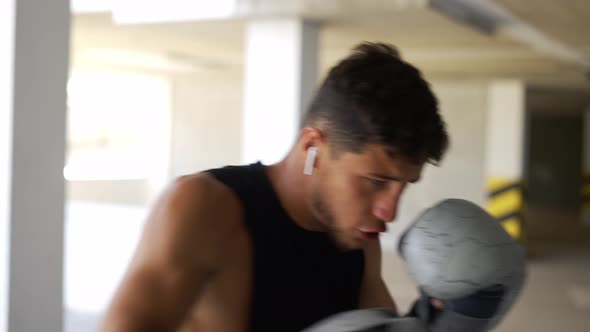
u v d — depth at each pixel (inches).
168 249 37.9
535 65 276.2
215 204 39.3
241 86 351.3
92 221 343.3
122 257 255.1
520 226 301.7
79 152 577.3
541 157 631.8
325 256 41.3
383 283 48.1
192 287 38.4
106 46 262.5
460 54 255.4
